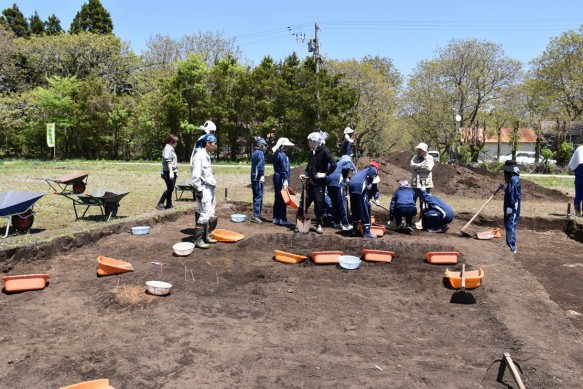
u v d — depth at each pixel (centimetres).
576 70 3512
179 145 4038
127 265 661
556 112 3672
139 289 582
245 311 541
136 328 480
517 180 868
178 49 4638
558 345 461
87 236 796
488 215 1196
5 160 3597
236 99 3894
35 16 6216
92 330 474
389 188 1642
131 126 4066
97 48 4369
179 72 3828
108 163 3428
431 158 1025
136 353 424
